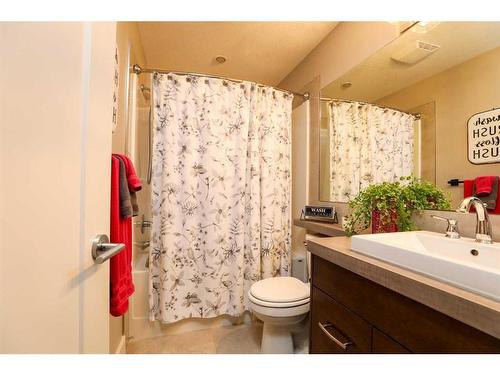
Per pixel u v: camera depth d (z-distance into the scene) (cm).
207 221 178
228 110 187
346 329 88
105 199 69
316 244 105
